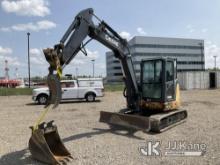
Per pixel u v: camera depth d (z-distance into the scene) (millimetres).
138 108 10977
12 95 29578
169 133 9508
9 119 13258
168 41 92250
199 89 36469
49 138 7258
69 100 22359
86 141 8594
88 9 9172
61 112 15258
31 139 6992
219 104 18000
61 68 7570
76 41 8578
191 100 20781
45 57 7340
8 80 64062
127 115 10078
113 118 10648
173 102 10859
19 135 9695
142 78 11109
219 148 7547
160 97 10414
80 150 7605
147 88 10938
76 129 10469
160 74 10453
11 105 19719
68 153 7055
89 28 9227
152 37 89688
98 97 23469
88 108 16922
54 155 6992
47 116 13859
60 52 8031
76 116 13742
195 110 15078
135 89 10922
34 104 20266
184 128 10273
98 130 10219
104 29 9742
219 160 6590
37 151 6828
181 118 11492
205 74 37688
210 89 36406
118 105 18281
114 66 92688
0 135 9703
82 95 21078
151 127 9695
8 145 8352
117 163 6531
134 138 8891
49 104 7363
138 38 88250
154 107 10602
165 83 10359
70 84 20922
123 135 9344
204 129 10016
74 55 8703
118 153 7301
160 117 9797
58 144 7273
